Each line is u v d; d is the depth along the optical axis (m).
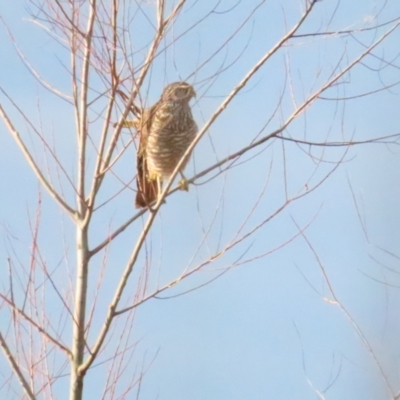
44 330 10.17
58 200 10.38
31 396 9.59
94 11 9.61
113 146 9.99
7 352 9.62
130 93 9.86
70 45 9.89
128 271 9.88
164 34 9.80
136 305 10.12
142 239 9.90
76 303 10.16
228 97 9.95
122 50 9.72
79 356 10.05
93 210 10.23
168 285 10.42
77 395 9.98
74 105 10.13
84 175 10.20
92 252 10.29
